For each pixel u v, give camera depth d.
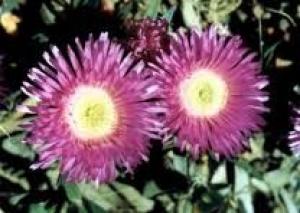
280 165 0.27
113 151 0.21
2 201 0.23
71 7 0.24
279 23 0.28
